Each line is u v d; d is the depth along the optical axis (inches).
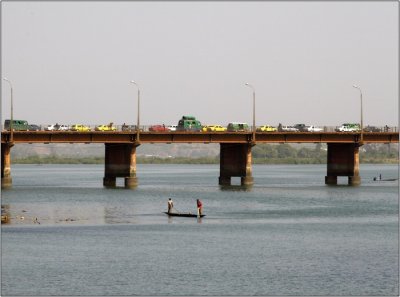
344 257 7145.7
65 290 5880.9
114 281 6141.7
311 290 5940.0
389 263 6884.8
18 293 5797.2
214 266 6707.7
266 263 6855.3
